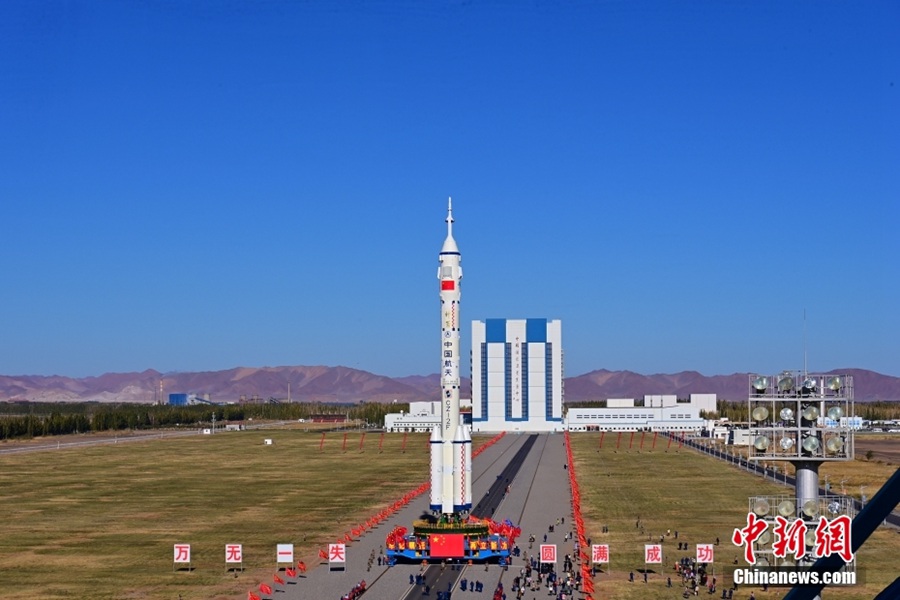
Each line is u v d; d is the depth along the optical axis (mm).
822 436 112938
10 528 168625
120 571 132500
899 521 165000
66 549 148875
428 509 188125
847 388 113250
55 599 117062
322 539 157500
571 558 138500
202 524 173125
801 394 114500
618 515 179000
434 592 120000
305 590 121000
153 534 162500
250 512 187750
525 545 150375
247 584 124812
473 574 130125
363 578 127812
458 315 152875
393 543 137500
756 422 116938
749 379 115562
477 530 140500
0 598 117438
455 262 152500
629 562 136750
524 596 117312
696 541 152125
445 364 152000
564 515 179375
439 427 152000
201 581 126500
